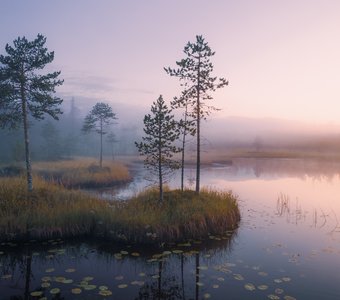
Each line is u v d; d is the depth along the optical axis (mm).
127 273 12047
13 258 13484
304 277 11609
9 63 20188
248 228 18625
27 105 21500
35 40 20969
